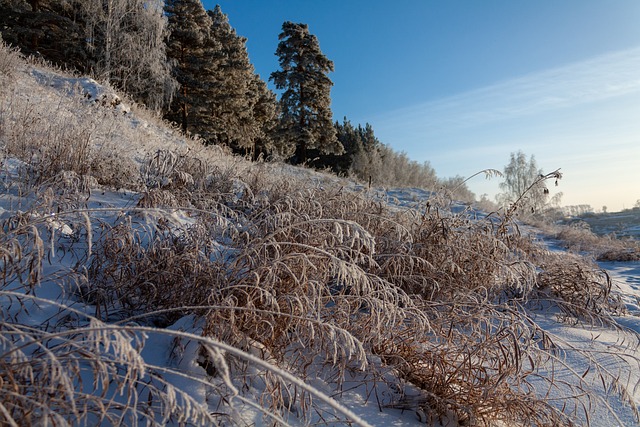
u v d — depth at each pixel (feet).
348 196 18.04
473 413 8.14
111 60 66.59
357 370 9.00
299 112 114.42
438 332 9.89
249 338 8.16
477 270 14.79
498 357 8.61
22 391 5.25
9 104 21.76
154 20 68.54
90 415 5.78
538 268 20.72
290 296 8.20
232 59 108.99
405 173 124.16
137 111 48.75
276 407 7.14
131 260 9.90
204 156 25.58
